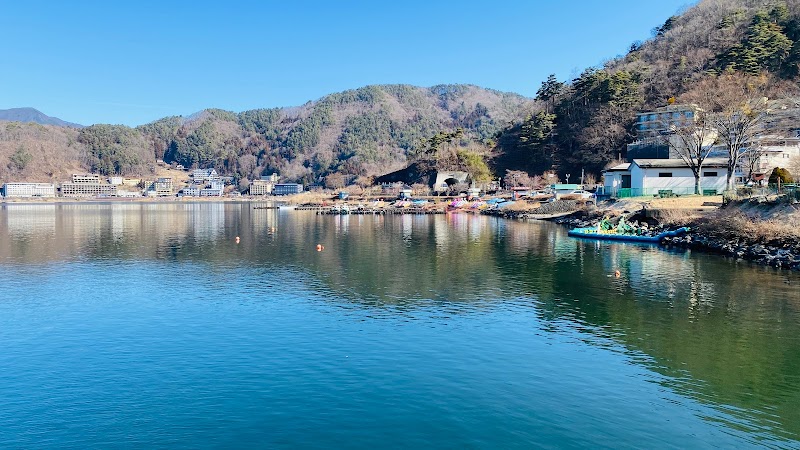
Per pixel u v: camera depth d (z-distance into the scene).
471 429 20.00
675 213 74.75
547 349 28.53
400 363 26.61
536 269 52.00
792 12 164.38
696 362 26.50
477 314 35.59
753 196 65.44
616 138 169.50
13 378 25.22
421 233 90.69
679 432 19.78
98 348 29.42
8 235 93.19
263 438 19.48
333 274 51.03
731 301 37.75
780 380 24.27
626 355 27.55
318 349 28.78
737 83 114.25
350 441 19.23
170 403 22.34
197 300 40.44
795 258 49.69
